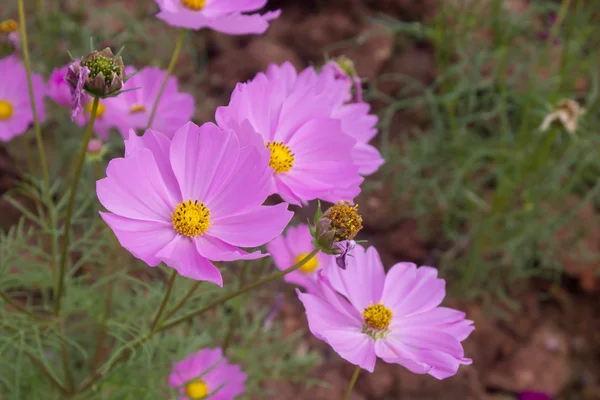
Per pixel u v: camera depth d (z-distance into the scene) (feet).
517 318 2.76
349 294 1.56
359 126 1.68
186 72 3.18
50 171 2.63
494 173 2.87
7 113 2.03
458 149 2.86
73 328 1.98
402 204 2.93
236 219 1.47
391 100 3.13
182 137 1.46
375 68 3.21
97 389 1.86
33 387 1.92
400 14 3.43
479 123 3.10
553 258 2.83
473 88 2.81
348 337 1.53
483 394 2.49
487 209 2.76
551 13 3.40
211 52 3.34
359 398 2.43
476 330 2.69
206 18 1.63
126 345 1.65
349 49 3.23
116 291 1.99
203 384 1.91
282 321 2.55
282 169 1.56
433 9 3.38
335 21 3.26
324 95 1.59
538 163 2.71
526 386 2.55
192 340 1.96
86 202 1.97
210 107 3.10
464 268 2.77
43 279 1.87
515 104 3.08
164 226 1.46
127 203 1.44
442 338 1.52
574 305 2.85
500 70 2.94
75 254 2.30
